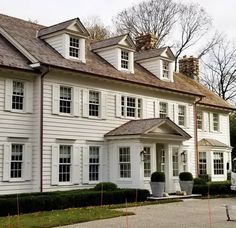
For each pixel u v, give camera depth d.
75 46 24.92
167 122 25.61
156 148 27.62
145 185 24.22
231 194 28.23
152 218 16.56
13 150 21.42
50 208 18.56
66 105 23.42
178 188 26.83
